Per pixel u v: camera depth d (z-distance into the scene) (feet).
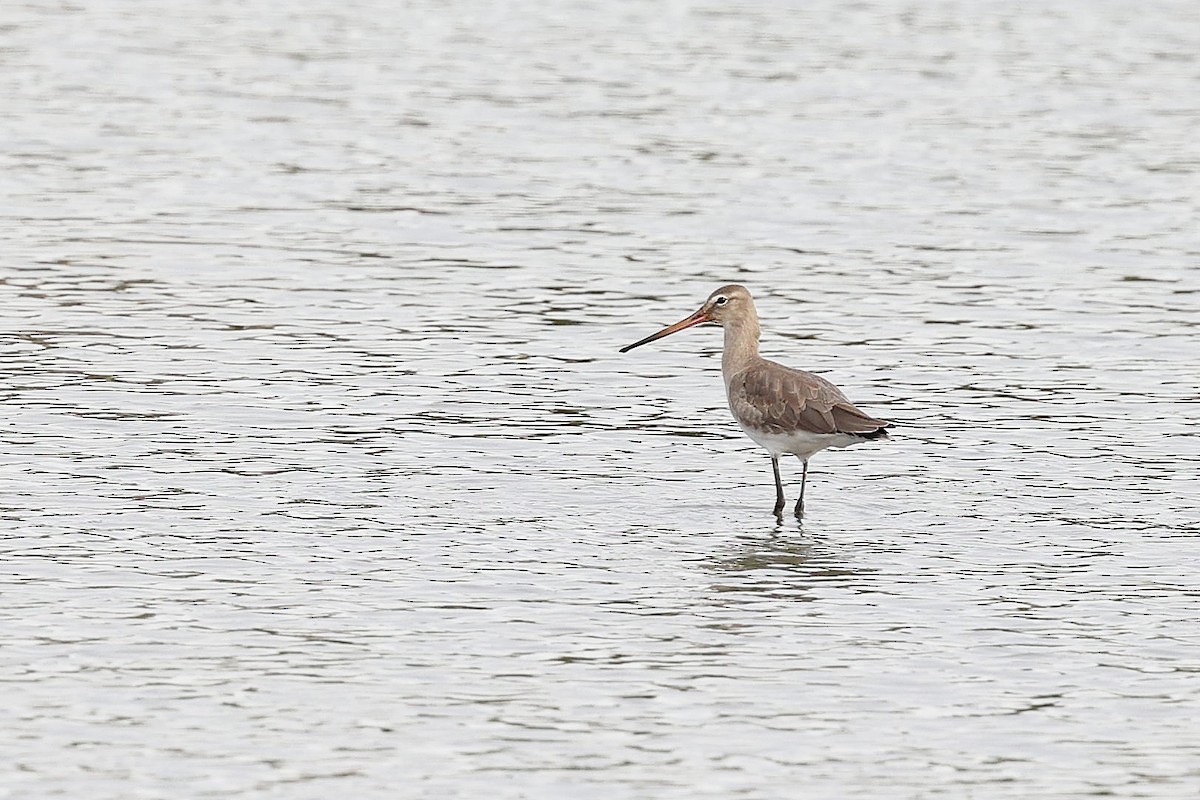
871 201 111.96
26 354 77.77
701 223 106.01
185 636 48.85
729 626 50.67
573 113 136.98
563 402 73.82
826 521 60.54
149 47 161.99
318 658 47.65
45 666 46.57
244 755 41.93
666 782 41.04
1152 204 112.27
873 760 42.29
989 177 118.83
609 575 54.80
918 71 156.25
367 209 107.65
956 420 72.08
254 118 133.08
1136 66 160.15
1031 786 41.09
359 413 71.15
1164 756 42.68
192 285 90.53
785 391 60.90
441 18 180.75
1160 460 67.10
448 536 57.88
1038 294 91.91
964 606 52.54
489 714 44.42
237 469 63.87
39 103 136.26
